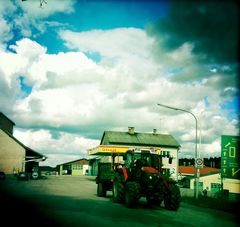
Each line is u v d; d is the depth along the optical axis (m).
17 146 52.72
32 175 42.91
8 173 51.91
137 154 16.28
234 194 25.03
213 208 17.31
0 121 61.50
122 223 10.31
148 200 16.14
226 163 20.17
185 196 24.38
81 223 9.98
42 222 9.98
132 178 15.68
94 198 18.62
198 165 23.09
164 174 15.95
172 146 63.72
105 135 65.88
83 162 92.31
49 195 19.06
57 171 89.00
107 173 19.86
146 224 10.41
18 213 11.54
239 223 12.12
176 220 11.81
